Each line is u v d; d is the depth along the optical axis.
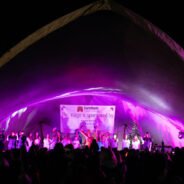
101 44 14.24
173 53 12.16
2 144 20.97
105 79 20.08
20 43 10.80
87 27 12.28
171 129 26.70
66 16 10.66
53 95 22.47
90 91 25.16
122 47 14.38
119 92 24.27
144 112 28.09
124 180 7.56
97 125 26.20
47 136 25.05
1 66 11.92
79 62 16.09
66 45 13.48
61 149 6.72
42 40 11.98
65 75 17.69
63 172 6.37
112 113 26.36
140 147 24.92
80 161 5.99
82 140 25.73
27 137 25.73
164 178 6.58
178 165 6.65
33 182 5.98
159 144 27.48
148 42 12.65
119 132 28.31
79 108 26.27
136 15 10.71
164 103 19.38
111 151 7.74
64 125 26.12
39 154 7.13
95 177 5.24
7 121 26.00
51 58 14.36
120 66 16.84
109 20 11.98
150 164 6.71
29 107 27.09
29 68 14.46
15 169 5.48
